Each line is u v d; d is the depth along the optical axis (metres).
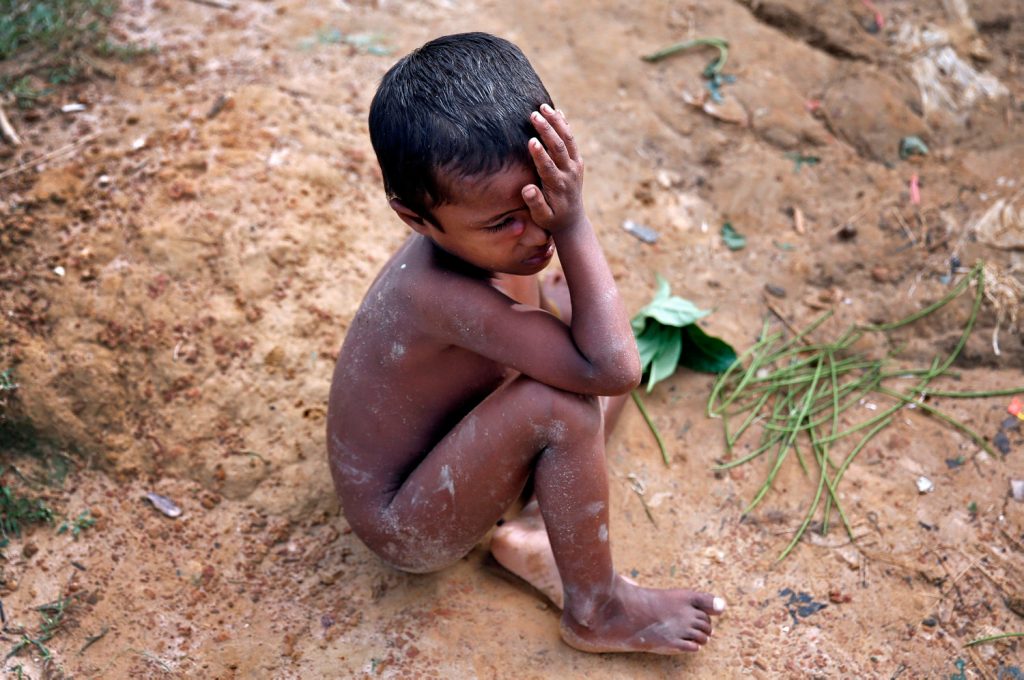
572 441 2.04
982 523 2.57
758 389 2.90
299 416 2.74
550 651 2.33
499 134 1.79
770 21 3.86
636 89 3.63
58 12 3.59
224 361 2.79
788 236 3.29
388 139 1.87
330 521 2.59
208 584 2.46
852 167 3.44
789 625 2.38
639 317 2.92
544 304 2.55
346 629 2.37
